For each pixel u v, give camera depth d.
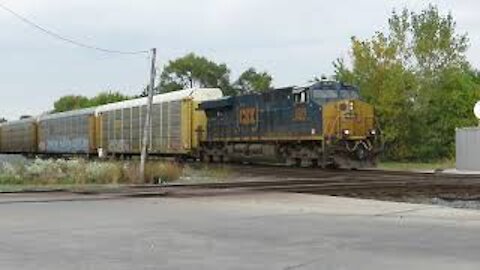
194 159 55.38
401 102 57.19
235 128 50.69
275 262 11.00
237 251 12.18
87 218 17.86
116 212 19.34
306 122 43.44
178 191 27.36
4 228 15.81
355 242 13.10
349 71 60.75
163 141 56.72
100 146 67.94
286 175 36.25
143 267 10.68
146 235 14.45
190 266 10.73
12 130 96.94
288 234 14.35
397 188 26.30
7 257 11.70
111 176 35.22
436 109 57.84
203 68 126.38
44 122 83.38
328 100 43.16
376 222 16.38
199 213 18.83
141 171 34.81
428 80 58.19
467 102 57.97
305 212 18.75
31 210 20.16
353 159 42.34
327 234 14.30
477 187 26.34
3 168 38.56
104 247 12.80
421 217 17.36
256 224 16.19
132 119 61.12
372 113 43.25
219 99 52.69
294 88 44.69
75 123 73.06
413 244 12.78
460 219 16.89
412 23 59.53
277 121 46.22
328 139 41.69
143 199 23.88
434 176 34.00
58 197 25.27
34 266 10.83
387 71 58.28
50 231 15.23
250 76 128.62
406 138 57.91
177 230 15.24
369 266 10.54
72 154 73.88
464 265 10.56
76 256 11.77
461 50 59.19
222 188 28.33
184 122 54.00
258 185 29.38
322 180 31.67
